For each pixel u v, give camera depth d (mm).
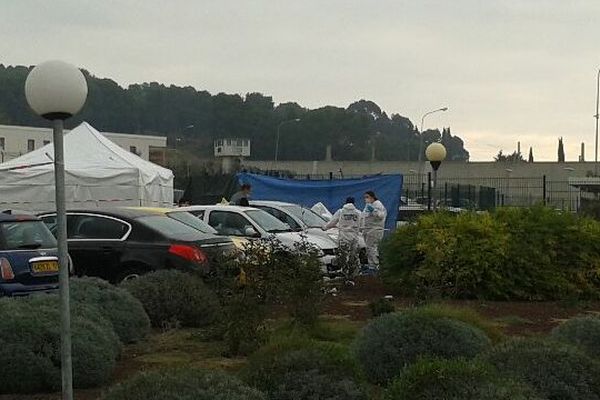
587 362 6832
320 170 61438
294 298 9961
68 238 13375
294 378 6102
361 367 7059
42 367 7449
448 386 5828
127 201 21547
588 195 39094
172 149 75375
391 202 23688
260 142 83500
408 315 7926
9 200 20531
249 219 16469
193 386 5395
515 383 5980
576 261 15141
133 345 9523
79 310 8469
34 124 71188
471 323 8320
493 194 33219
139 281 11008
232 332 9078
